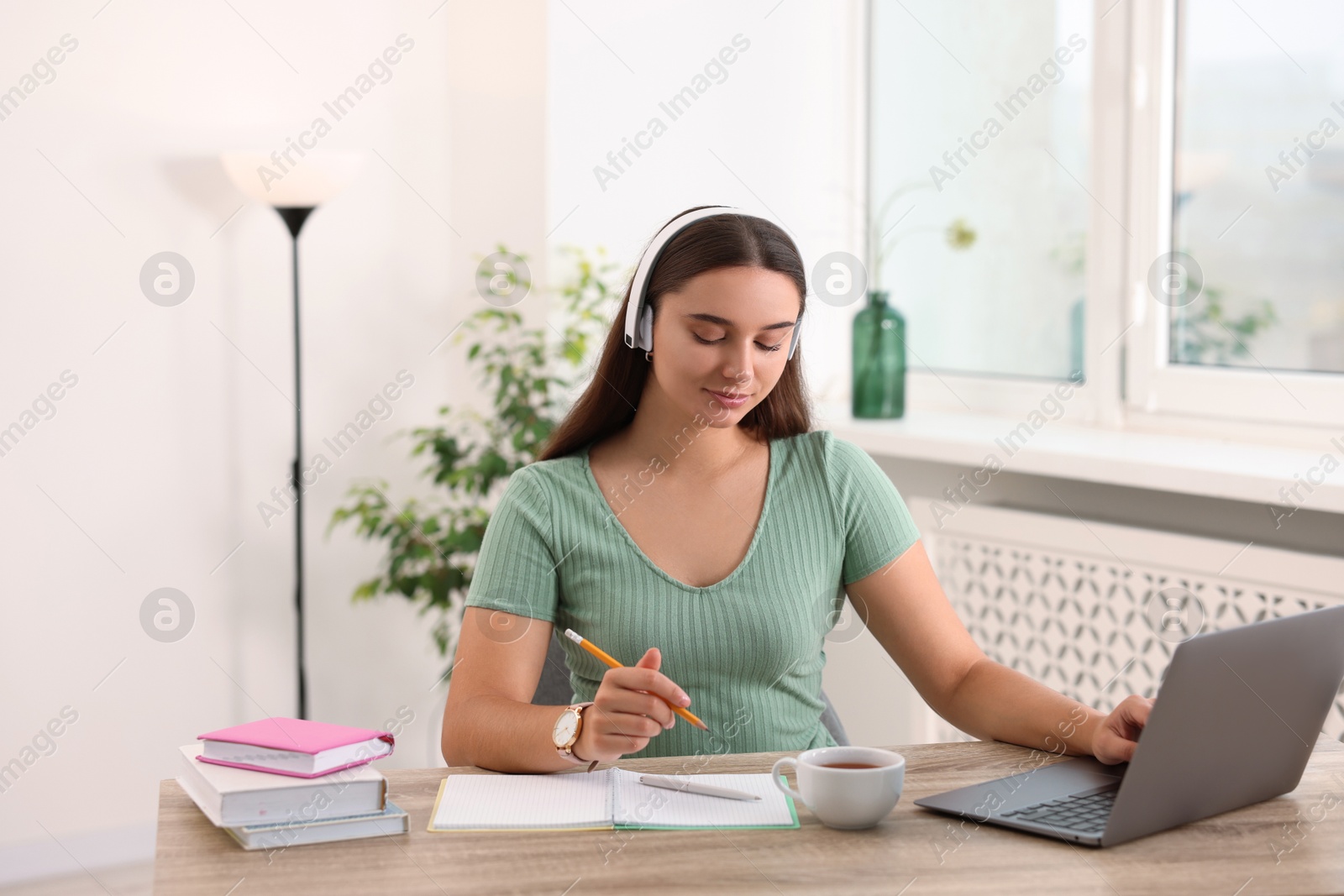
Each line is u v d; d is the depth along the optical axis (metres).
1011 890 0.89
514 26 2.64
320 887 0.89
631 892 0.88
